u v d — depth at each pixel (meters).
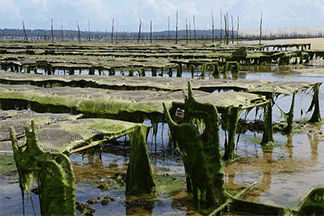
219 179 6.14
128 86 14.21
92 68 23.09
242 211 5.89
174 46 61.31
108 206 6.41
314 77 26.61
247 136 11.32
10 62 26.38
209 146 6.20
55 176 4.67
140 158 6.88
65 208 4.68
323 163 8.80
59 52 40.69
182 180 7.68
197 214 6.03
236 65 30.81
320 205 5.43
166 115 6.91
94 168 8.52
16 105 11.30
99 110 9.79
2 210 6.29
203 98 9.43
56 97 10.78
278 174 8.05
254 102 9.97
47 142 5.49
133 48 53.81
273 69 34.00
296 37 158.25
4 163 8.71
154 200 6.64
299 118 13.78
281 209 5.57
